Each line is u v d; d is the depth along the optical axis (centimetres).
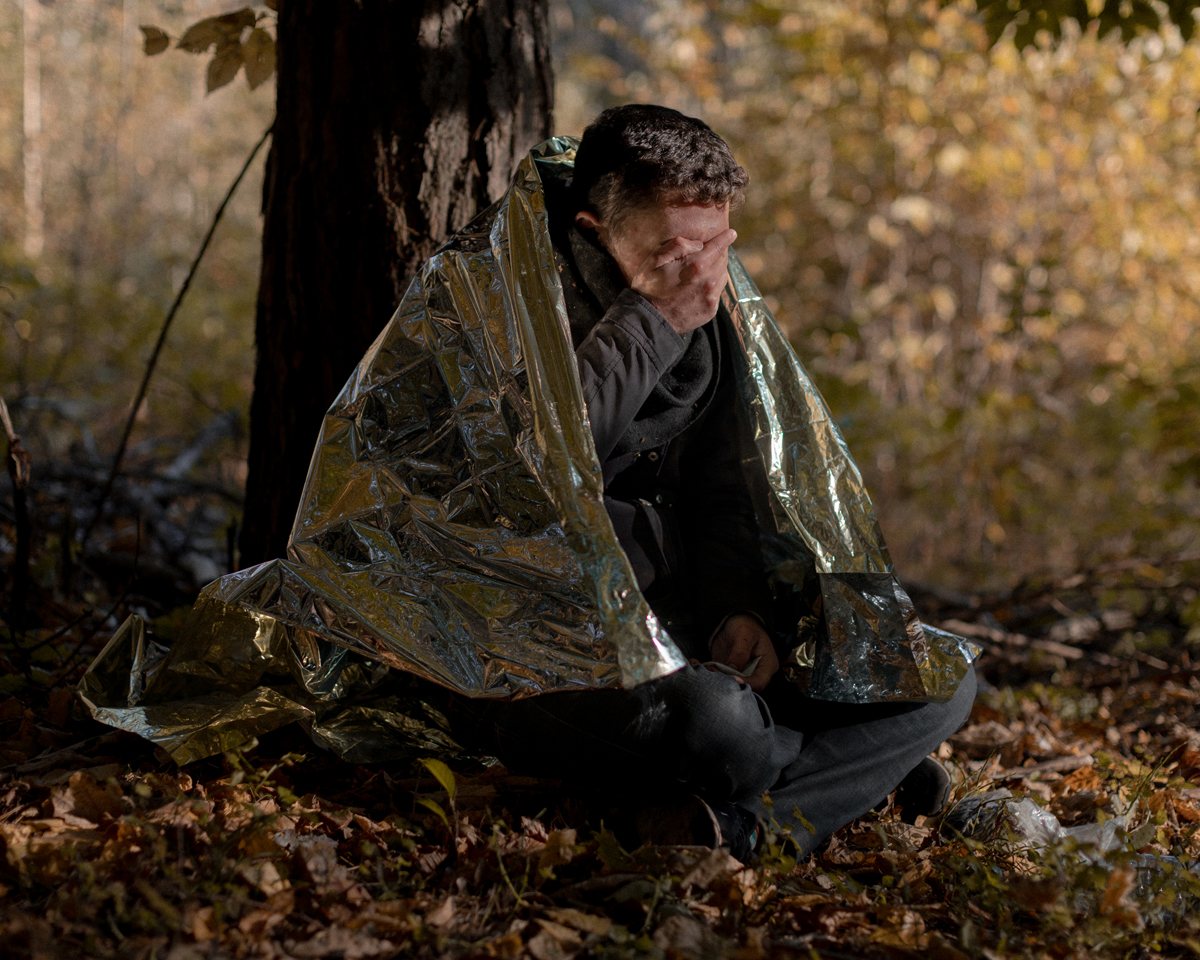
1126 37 367
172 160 1271
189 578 368
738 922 158
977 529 704
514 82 257
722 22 954
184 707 196
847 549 208
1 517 358
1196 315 755
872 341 855
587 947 150
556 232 201
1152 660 367
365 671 211
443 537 185
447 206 251
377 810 194
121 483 427
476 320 186
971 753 280
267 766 203
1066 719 317
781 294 973
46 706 231
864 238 948
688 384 200
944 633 208
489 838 173
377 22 245
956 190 867
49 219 1129
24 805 178
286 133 255
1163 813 218
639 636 160
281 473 261
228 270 1062
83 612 244
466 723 200
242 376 814
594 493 169
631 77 994
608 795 195
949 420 635
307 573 189
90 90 1241
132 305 789
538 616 177
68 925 140
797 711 208
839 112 855
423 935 147
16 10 1172
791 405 212
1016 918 174
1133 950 164
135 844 161
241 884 155
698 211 184
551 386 176
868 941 160
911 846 199
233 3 994
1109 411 670
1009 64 706
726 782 180
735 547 205
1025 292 600
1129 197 762
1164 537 541
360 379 193
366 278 249
